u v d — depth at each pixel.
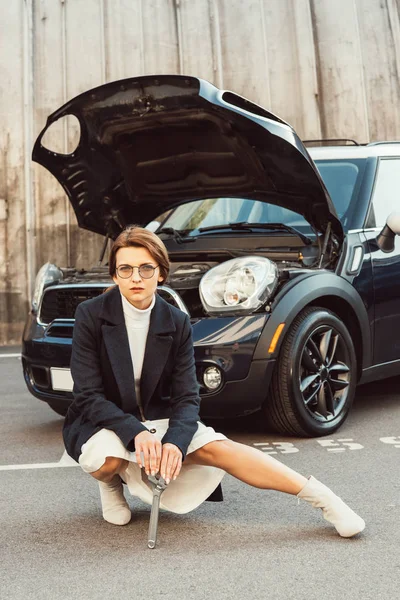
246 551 2.26
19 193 9.12
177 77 3.58
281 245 4.18
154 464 2.22
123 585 2.03
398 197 4.50
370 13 9.90
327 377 3.82
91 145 4.13
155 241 2.34
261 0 9.67
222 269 3.62
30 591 2.02
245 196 4.25
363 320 4.02
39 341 3.87
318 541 2.32
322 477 3.06
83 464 2.34
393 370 4.32
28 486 3.08
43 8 9.27
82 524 2.57
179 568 2.14
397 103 9.94
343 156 4.54
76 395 2.38
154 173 4.32
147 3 9.48
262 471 2.35
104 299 2.42
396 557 2.17
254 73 9.66
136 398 2.40
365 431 3.87
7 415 4.68
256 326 3.52
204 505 2.73
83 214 4.54
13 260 9.09
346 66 9.76
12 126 9.14
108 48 9.36
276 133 3.55
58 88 9.27
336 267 3.94
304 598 1.91
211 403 3.52
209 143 3.92
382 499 2.75
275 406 3.65
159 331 2.39
